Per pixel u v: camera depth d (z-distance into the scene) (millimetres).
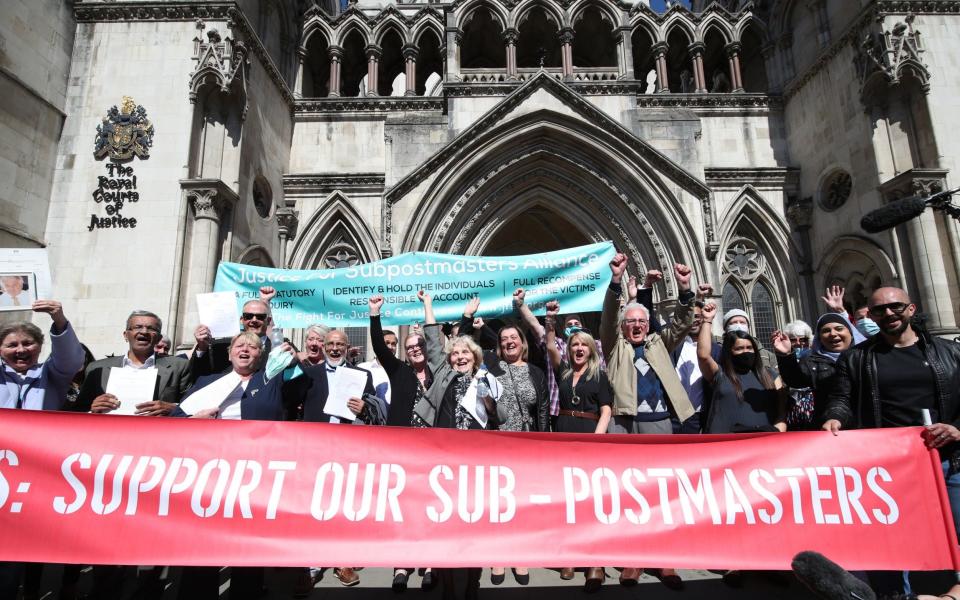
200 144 14305
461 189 18047
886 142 15680
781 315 18516
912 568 4316
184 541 4398
